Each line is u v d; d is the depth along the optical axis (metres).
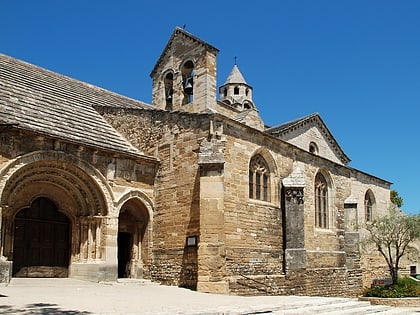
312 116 35.56
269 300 16.23
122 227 21.38
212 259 18.88
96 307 12.45
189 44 26.39
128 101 29.09
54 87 24.08
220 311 12.32
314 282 25.55
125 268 21.66
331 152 37.56
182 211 20.58
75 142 19.08
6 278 16.75
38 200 19.77
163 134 22.03
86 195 19.81
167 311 11.94
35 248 19.39
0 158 16.86
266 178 23.83
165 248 20.89
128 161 21.08
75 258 20.00
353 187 36.38
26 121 18.58
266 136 23.25
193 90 25.70
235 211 20.83
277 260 22.97
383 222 28.31
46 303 12.90
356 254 30.16
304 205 26.00
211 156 19.73
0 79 21.17
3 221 17.55
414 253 35.00
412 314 17.52
